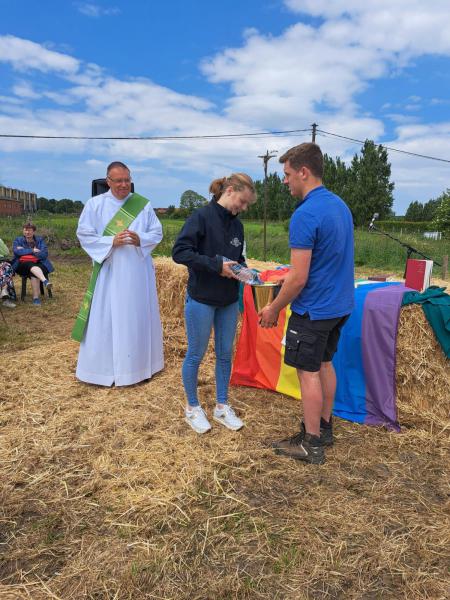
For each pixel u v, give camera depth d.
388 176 50.84
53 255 15.91
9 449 2.92
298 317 2.62
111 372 3.91
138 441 3.01
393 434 3.15
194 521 2.27
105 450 2.91
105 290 3.83
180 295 5.54
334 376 2.89
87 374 3.92
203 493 2.47
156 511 2.33
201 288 2.93
